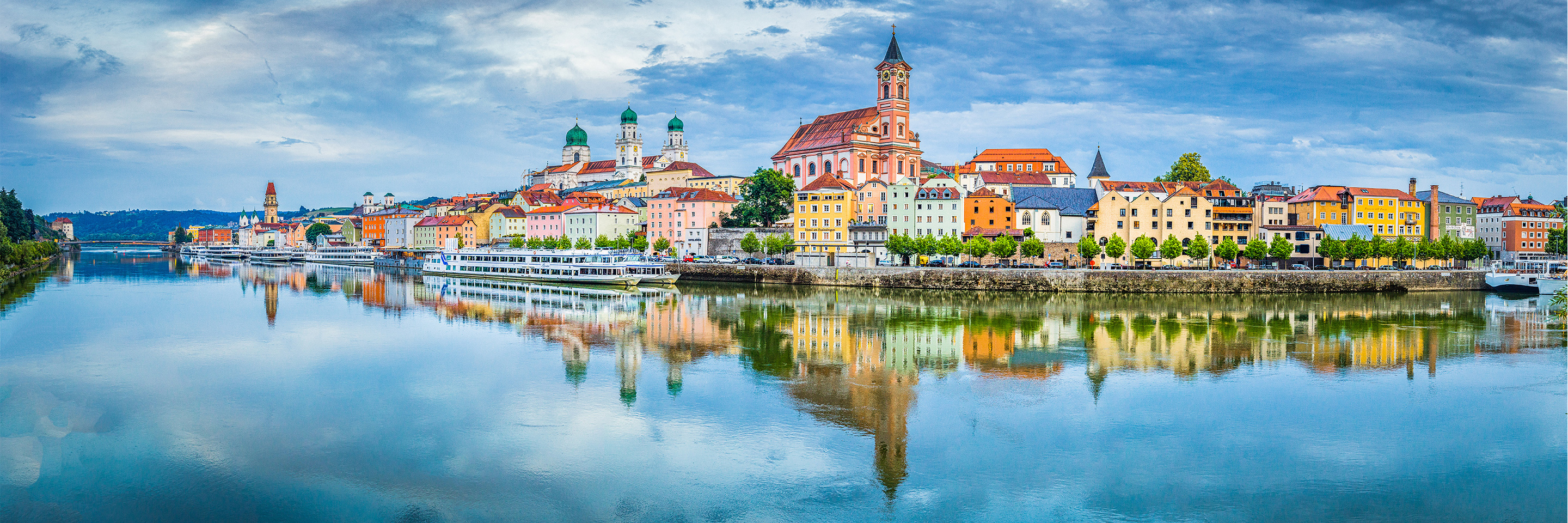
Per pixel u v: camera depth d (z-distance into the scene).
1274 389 96.38
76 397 92.69
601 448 76.44
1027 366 108.69
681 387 96.81
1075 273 198.75
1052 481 69.50
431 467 72.25
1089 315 155.88
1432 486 68.62
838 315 155.62
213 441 78.19
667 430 81.00
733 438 78.94
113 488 68.62
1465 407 88.94
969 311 162.38
